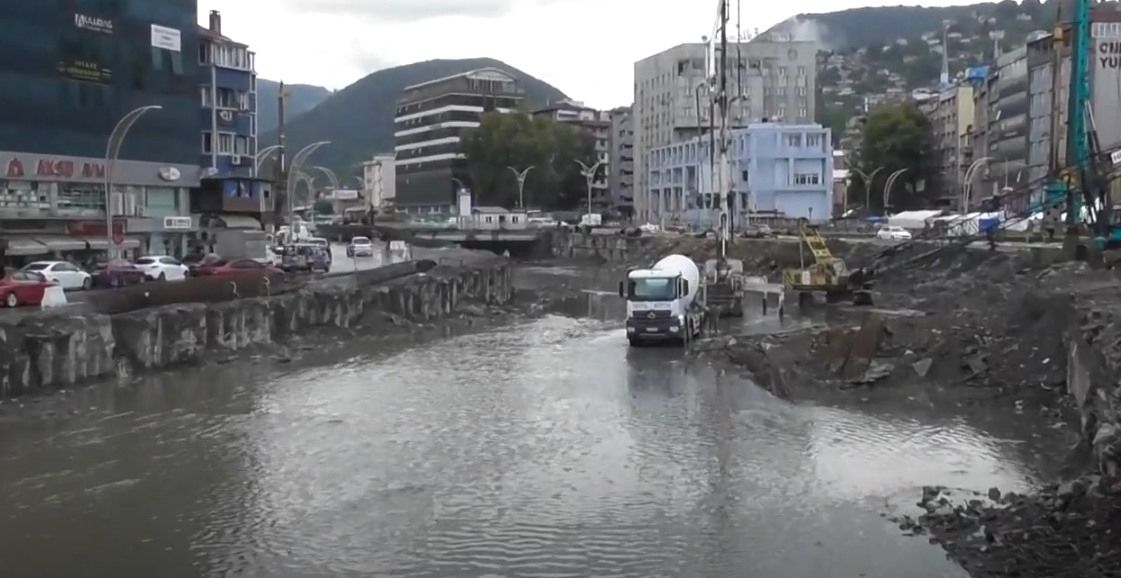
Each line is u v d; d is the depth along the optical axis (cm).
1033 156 12794
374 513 2772
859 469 3148
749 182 15988
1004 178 14162
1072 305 4097
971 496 2805
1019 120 13675
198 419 3934
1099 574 2064
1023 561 2214
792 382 4453
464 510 2795
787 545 2480
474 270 8631
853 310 6825
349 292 6606
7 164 6675
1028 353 4200
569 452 3434
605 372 5062
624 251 14050
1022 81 13588
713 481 3053
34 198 6994
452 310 7888
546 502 2864
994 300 5500
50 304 4788
